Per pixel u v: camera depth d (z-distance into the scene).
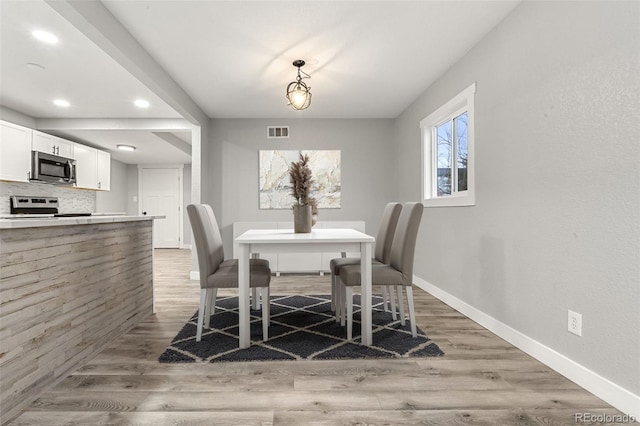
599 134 1.68
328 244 2.35
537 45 2.12
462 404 1.61
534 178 2.15
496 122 2.56
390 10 2.39
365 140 5.18
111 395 1.69
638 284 1.49
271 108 4.63
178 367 2.00
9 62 3.09
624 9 1.55
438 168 3.99
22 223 1.52
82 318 2.05
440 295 3.55
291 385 1.79
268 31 2.65
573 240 1.84
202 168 4.76
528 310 2.20
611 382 1.61
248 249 2.29
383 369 1.97
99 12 2.24
